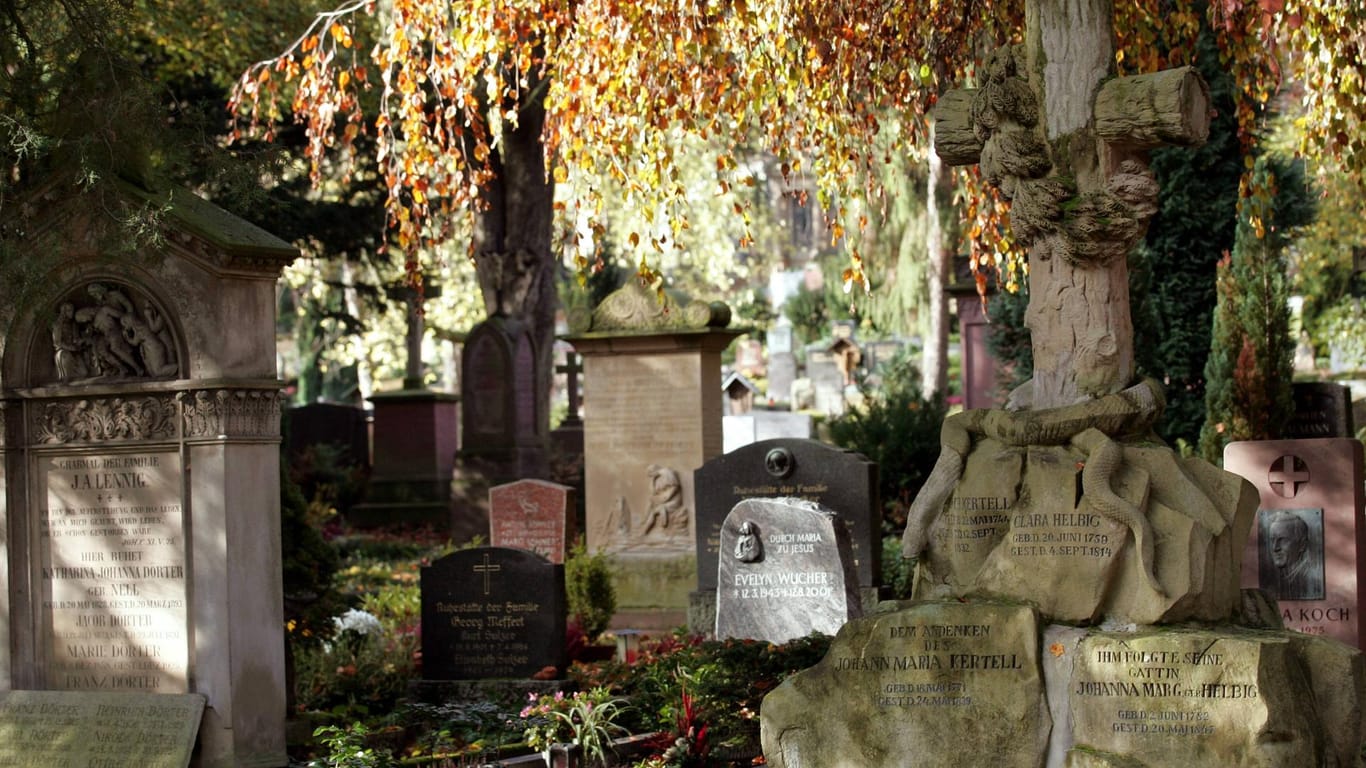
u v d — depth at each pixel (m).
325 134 12.22
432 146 12.12
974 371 24.78
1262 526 11.13
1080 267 7.70
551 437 32.44
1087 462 7.38
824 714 7.53
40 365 10.21
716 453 17.34
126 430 9.85
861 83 12.16
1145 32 11.46
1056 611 7.32
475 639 12.35
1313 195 20.52
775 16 11.30
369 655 12.62
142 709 9.58
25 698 9.96
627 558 16.88
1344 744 6.97
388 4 20.06
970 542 7.68
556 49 11.55
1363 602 11.05
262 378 9.66
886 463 20.95
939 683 7.34
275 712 9.75
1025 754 7.17
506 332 25.81
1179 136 7.48
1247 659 6.80
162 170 9.78
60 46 9.95
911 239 35.53
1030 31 7.81
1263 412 15.64
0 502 10.14
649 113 10.93
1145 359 18.78
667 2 10.60
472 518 25.55
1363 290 32.09
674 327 16.92
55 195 9.80
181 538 9.68
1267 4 10.95
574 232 11.75
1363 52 11.02
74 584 10.05
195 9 21.17
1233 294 16.03
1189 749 6.86
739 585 13.09
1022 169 7.73
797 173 12.32
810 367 48.97
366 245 26.52
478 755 9.99
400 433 29.86
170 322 9.73
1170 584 7.16
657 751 10.03
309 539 12.12
